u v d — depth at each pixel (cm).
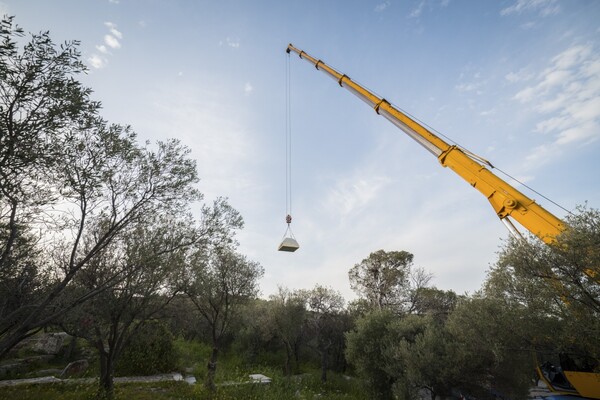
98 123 668
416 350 1545
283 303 2819
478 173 1453
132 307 1301
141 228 974
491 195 1387
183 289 1411
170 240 969
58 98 556
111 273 1028
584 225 912
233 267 1780
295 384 2014
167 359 1952
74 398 1181
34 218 661
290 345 2869
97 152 707
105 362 1263
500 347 1130
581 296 909
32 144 538
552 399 1548
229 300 1778
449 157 1592
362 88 2170
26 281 766
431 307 3550
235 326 2697
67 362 1833
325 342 2911
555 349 1023
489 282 1189
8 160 521
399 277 3706
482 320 1189
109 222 818
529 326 1035
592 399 1377
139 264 848
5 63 508
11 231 596
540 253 1009
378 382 1817
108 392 1235
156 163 841
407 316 2038
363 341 1964
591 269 873
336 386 2219
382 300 3666
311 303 3180
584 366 1371
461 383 1377
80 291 936
